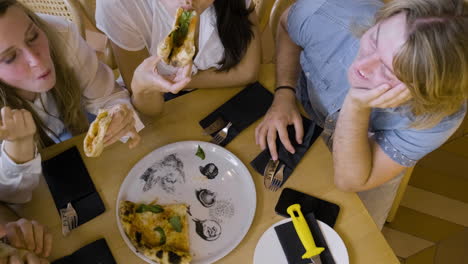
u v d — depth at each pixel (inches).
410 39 33.8
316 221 43.9
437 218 81.9
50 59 45.2
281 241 43.2
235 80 56.2
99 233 44.1
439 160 88.2
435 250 78.4
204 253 43.5
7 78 42.9
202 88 56.0
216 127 51.9
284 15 60.6
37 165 43.3
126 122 45.5
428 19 33.6
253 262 42.3
